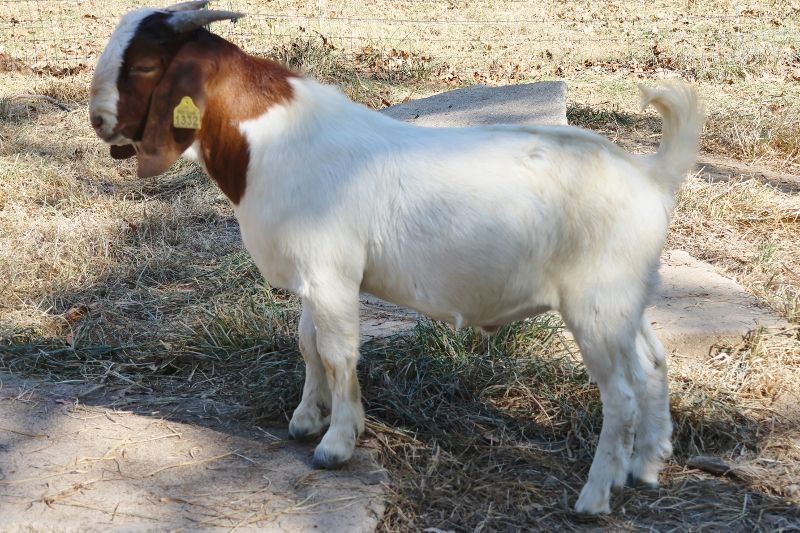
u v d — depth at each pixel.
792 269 5.97
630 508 3.55
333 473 3.63
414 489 3.59
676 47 12.69
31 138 8.16
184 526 3.27
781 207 6.89
